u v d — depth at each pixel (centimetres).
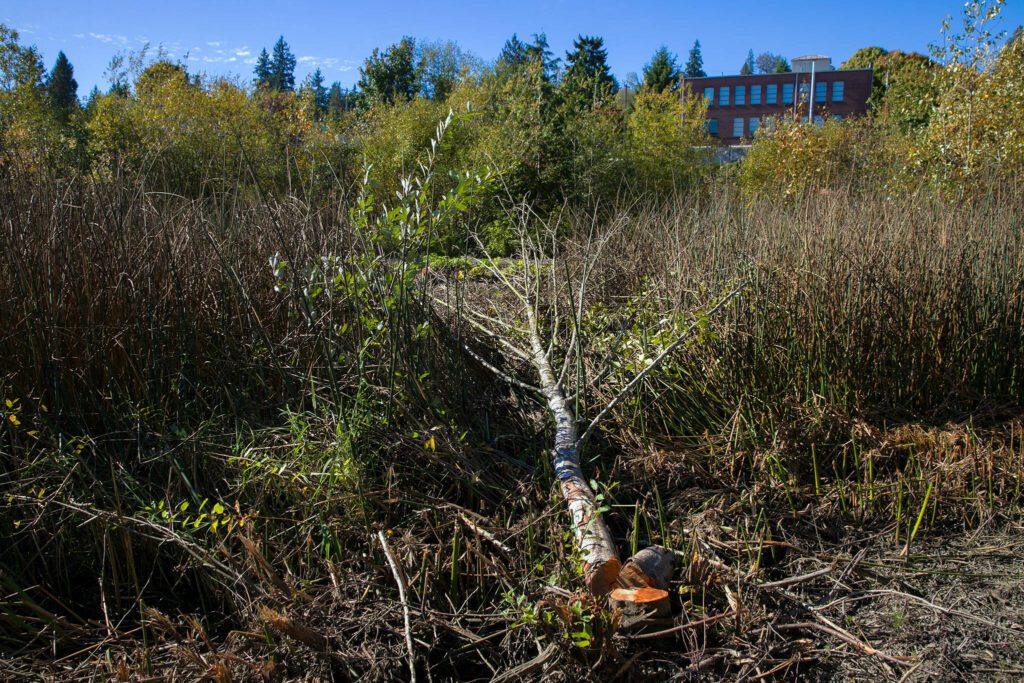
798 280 434
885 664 250
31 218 357
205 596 285
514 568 291
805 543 318
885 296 426
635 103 1446
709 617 267
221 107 1366
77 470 298
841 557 306
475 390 421
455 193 367
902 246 453
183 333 370
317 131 1240
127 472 311
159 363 358
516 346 482
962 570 298
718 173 1230
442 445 351
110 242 379
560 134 1071
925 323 425
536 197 988
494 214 813
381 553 295
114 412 337
